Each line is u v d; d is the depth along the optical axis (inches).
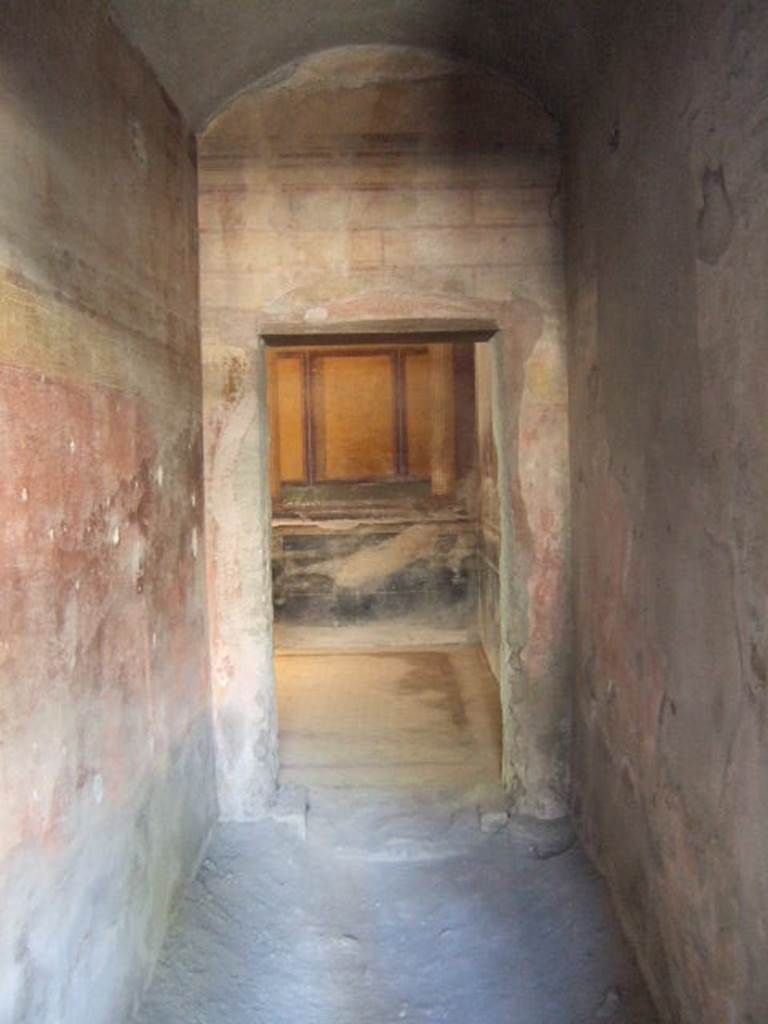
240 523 131.8
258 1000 96.8
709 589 71.7
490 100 130.3
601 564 110.8
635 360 92.4
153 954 97.2
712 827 72.5
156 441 104.7
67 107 78.3
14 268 65.9
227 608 132.3
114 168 91.1
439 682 211.0
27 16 70.1
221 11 106.9
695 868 76.9
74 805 75.0
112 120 91.0
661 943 87.5
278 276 130.8
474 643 248.4
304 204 130.6
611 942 100.6
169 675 107.6
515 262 131.0
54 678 71.4
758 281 60.9
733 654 67.1
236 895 114.6
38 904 67.3
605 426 106.9
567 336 129.6
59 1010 70.9
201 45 111.1
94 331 83.5
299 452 307.1
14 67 67.2
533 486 131.9
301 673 221.3
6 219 64.8
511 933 108.4
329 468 308.2
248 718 133.3
